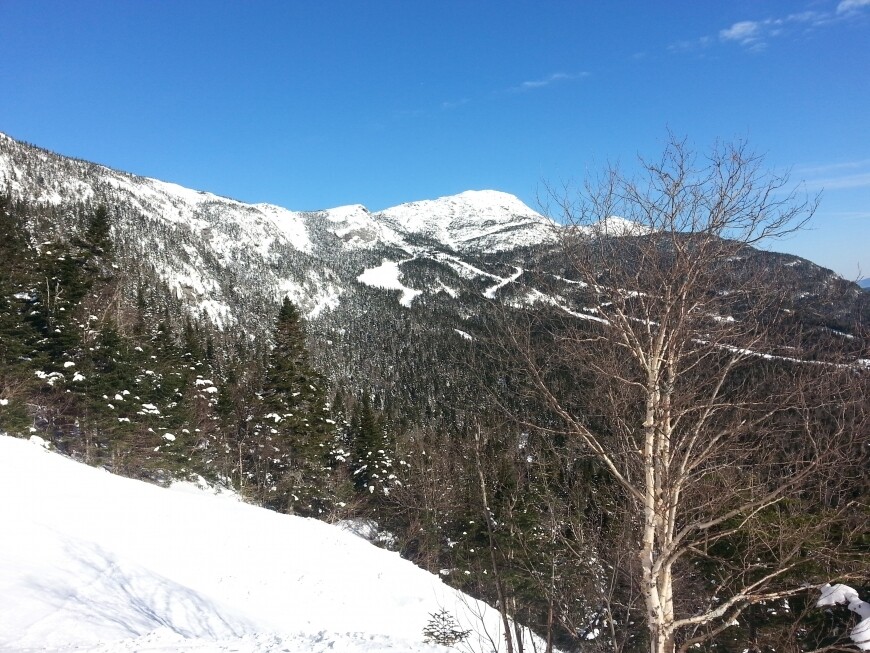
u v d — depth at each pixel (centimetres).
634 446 502
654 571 470
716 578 616
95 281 3522
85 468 1969
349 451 3956
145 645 762
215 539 1784
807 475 434
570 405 522
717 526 577
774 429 455
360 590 1797
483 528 1553
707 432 506
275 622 1340
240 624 1206
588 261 495
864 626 530
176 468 3294
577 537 554
